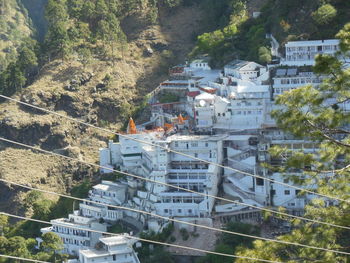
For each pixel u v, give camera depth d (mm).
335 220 90875
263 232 194625
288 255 90688
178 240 199750
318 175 95625
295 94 90188
